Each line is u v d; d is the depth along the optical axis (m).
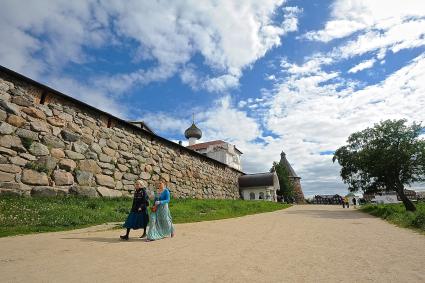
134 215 7.14
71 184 12.95
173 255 5.16
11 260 4.50
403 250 5.72
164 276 3.82
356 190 26.88
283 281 3.63
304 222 11.91
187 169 23.72
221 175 31.19
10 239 6.36
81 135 14.12
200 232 8.42
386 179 24.02
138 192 7.40
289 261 4.73
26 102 11.87
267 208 22.20
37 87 12.45
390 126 23.53
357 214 18.30
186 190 22.89
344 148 27.11
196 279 3.70
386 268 4.28
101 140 15.27
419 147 22.62
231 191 33.72
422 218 9.79
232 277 3.80
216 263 4.58
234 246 6.13
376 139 24.20
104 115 15.86
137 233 8.12
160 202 7.41
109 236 7.36
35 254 4.96
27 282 3.45
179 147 23.03
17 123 11.33
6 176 10.49
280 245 6.28
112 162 15.68
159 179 19.55
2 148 10.59
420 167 22.83
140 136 18.55
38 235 7.03
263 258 4.96
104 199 13.95
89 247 5.74
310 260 4.81
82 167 13.72
